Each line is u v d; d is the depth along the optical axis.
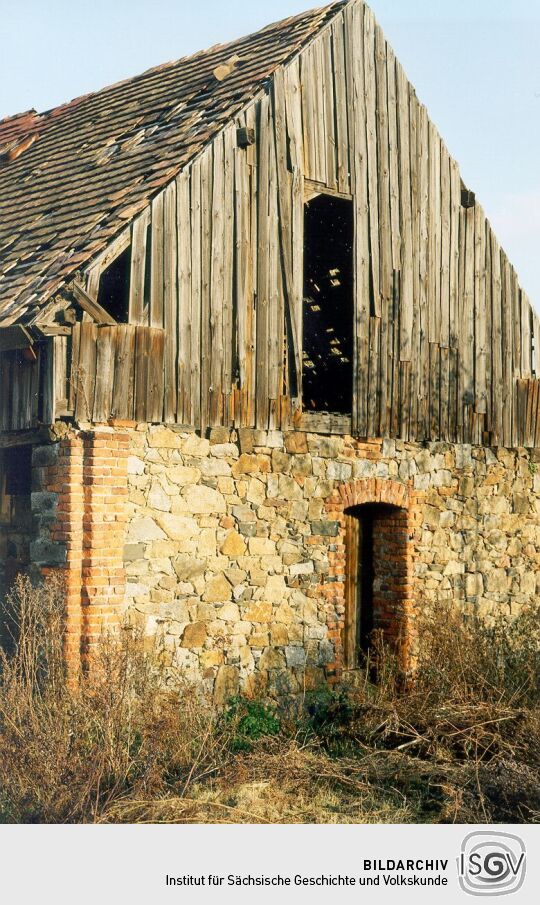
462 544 13.20
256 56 12.25
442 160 13.20
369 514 12.88
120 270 10.80
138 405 9.84
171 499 10.09
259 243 11.03
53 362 9.34
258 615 10.81
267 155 11.12
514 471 14.00
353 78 12.11
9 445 9.96
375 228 12.27
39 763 7.75
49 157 13.56
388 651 11.92
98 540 9.44
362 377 12.05
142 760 8.24
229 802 8.26
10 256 10.89
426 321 12.87
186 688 9.67
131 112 13.20
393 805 8.43
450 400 13.14
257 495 10.89
